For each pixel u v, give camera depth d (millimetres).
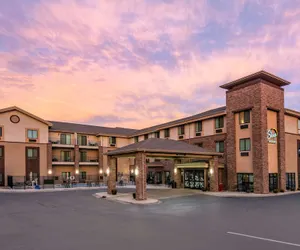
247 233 10289
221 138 30125
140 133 45156
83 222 12703
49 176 39000
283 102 28312
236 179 27797
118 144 48500
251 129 26672
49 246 8844
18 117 37750
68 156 43656
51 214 15102
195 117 34875
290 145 29516
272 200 20625
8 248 8688
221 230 10789
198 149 26328
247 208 16641
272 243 8953
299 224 11875
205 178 28797
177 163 32625
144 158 22109
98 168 46062
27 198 23047
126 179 46625
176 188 31734
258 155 25641
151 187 33812
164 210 16219
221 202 19641
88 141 46125
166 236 9914
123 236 9977
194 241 9211
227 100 29281
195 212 15328
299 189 29172
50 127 42656
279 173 27062
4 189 31953
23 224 12422
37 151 38688
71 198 23047
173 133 38438
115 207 17750
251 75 26609
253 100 26500
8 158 36438
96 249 8453
